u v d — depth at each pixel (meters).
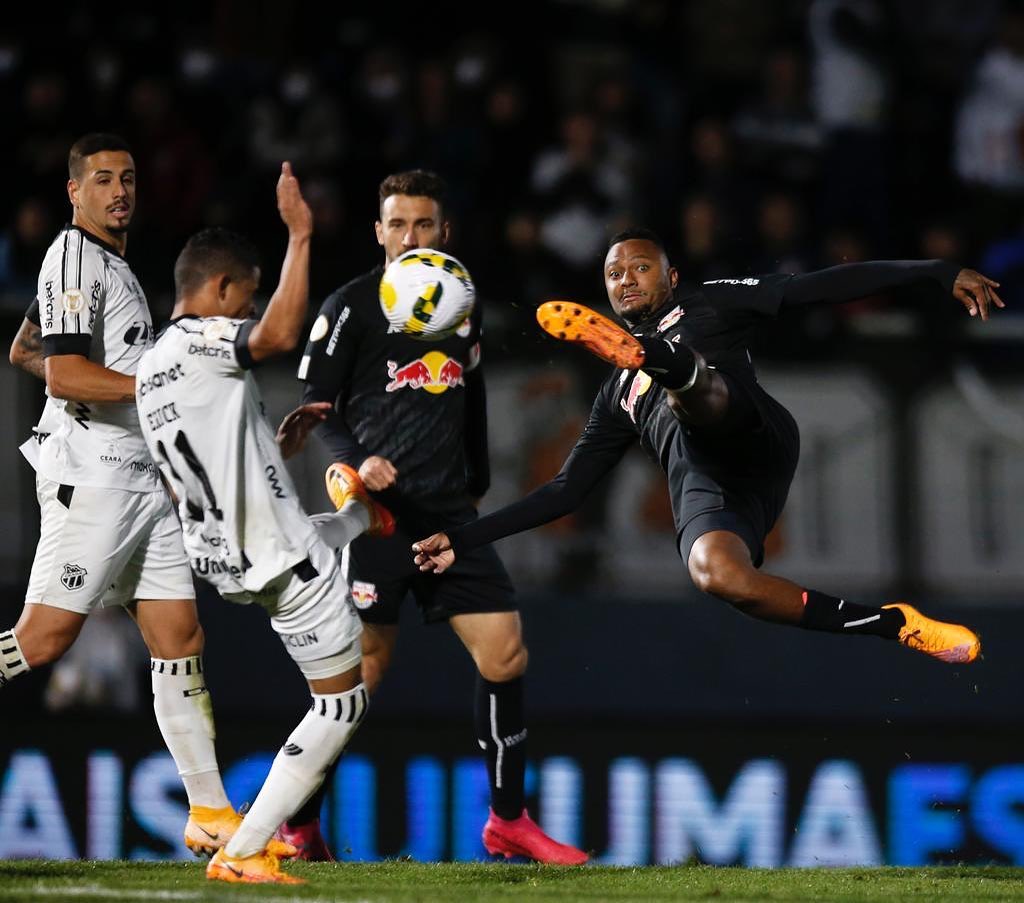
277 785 16.22
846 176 41.72
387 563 21.12
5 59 40.25
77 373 18.06
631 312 20.02
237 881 16.23
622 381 19.84
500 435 32.50
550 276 35.62
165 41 41.94
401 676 31.56
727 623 32.19
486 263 35.78
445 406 21.16
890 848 31.33
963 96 43.69
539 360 32.56
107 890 15.58
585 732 31.67
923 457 32.97
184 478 15.85
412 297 19.78
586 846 31.34
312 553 16.09
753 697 31.91
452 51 45.03
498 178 40.38
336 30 43.78
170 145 38.69
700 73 45.88
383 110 40.94
